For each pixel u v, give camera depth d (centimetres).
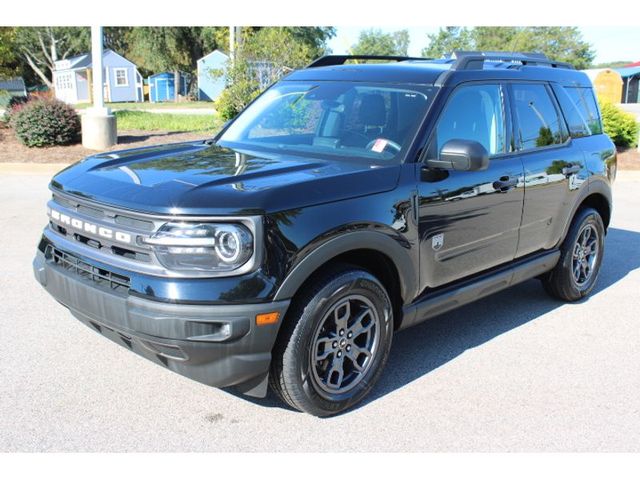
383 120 397
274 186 313
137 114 2184
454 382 393
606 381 400
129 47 5941
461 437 331
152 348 306
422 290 386
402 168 364
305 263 310
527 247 471
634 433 340
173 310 292
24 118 1345
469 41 5659
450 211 388
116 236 311
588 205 556
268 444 319
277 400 363
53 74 5866
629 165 1360
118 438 318
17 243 661
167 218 295
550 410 362
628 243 768
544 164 468
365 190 341
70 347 419
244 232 296
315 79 464
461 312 522
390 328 367
